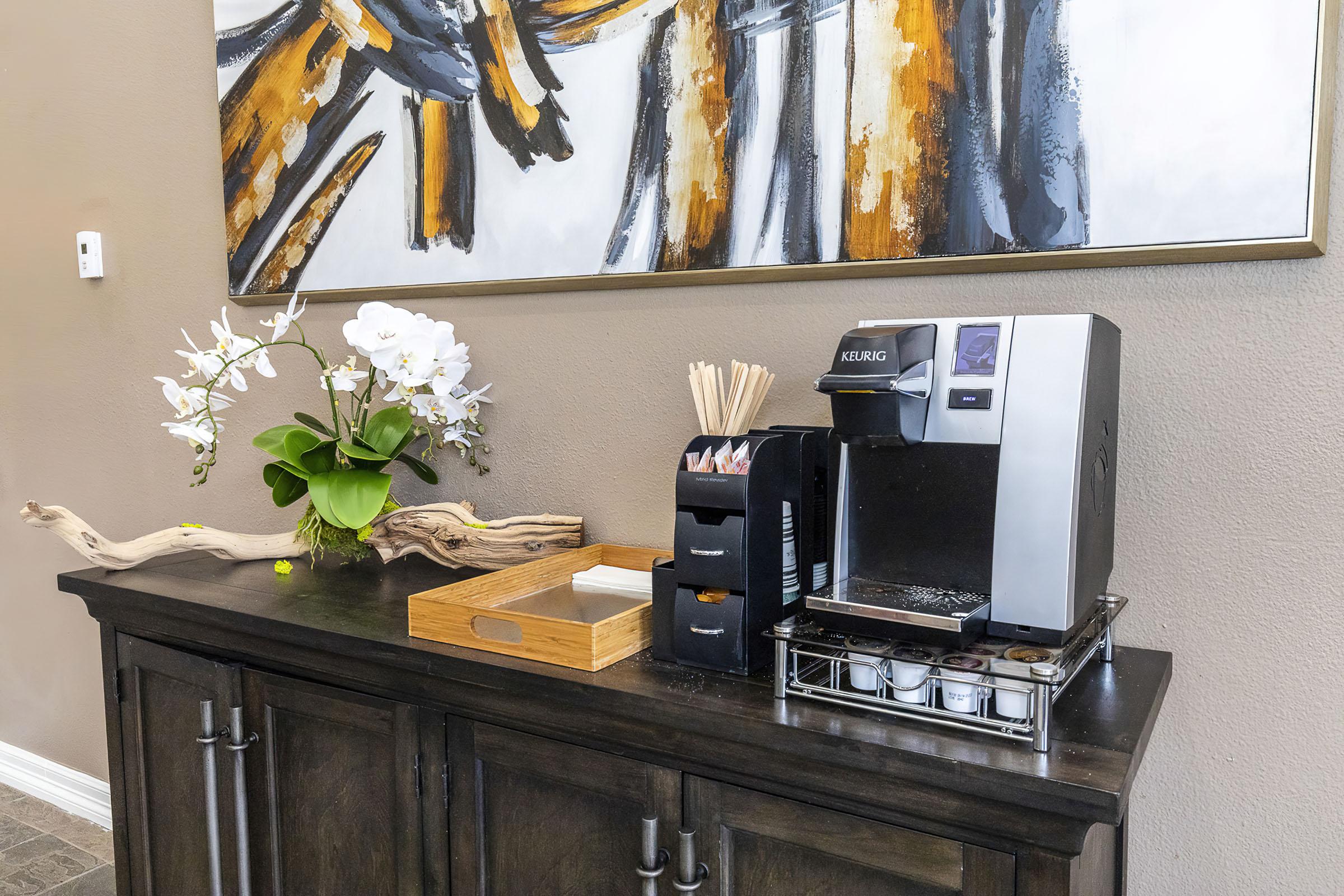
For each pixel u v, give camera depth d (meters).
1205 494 1.15
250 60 1.88
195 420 1.69
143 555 1.68
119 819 1.67
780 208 1.36
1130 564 1.20
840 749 0.90
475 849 1.22
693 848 1.04
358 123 1.77
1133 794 1.23
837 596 0.99
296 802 1.42
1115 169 1.13
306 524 1.69
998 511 0.94
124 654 1.63
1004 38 1.18
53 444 2.37
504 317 1.69
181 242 2.07
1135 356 1.17
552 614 1.26
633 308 1.54
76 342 2.29
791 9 1.33
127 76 2.11
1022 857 0.85
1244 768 1.15
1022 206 1.19
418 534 1.61
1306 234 1.04
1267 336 1.10
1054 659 0.90
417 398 1.63
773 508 1.11
